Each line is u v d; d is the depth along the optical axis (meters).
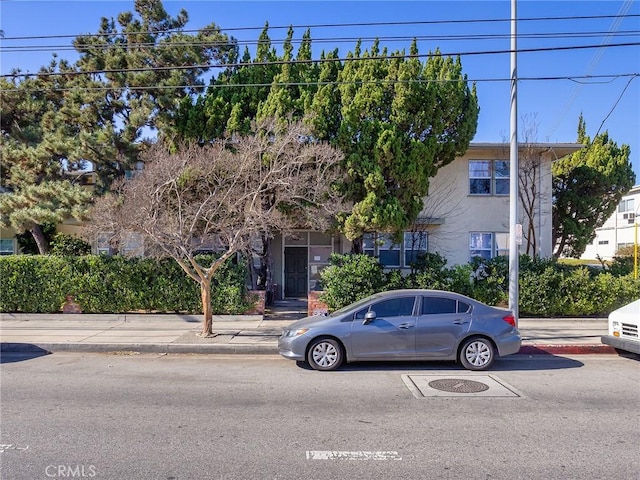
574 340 11.43
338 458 4.85
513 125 11.66
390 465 4.69
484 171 19.19
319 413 6.35
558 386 7.81
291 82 15.64
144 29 15.60
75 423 5.92
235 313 14.75
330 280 14.45
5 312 14.95
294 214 14.76
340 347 8.99
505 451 5.04
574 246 21.80
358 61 15.40
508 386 7.80
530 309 14.61
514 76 11.62
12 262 14.90
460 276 14.49
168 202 12.43
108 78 15.27
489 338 9.04
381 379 8.30
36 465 4.67
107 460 4.79
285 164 12.82
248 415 6.26
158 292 14.74
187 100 15.99
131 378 8.41
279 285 19.73
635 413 6.36
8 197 15.02
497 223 19.03
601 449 5.10
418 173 14.64
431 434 5.55
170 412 6.38
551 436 5.49
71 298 14.89
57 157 15.84
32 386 7.83
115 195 14.42
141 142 15.50
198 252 17.41
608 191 21.59
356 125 14.48
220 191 12.78
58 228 21.16
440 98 14.88
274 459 4.82
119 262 14.84
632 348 9.36
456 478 4.40
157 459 4.82
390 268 18.62
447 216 18.95
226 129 14.52
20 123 16.83
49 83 16.05
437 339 8.98
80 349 11.05
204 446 5.16
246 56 16.56
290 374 8.71
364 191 14.73
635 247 18.52
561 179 21.83
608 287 14.44
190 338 11.70
